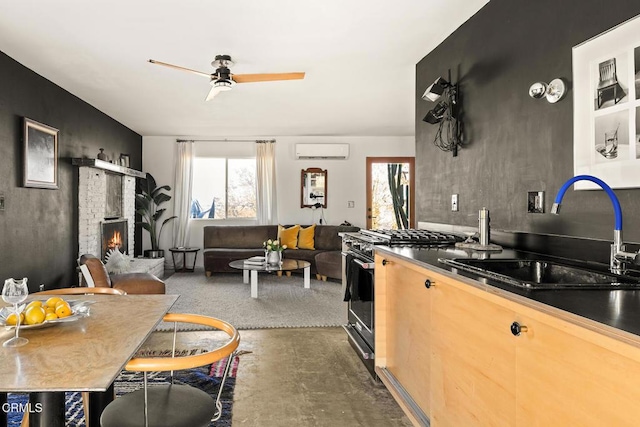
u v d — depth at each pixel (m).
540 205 2.23
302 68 4.02
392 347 2.58
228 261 6.88
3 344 1.44
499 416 1.42
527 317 1.26
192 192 7.99
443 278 1.80
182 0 2.68
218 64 3.68
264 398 2.58
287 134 7.83
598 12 1.86
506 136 2.53
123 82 4.52
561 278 1.85
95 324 1.69
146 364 1.42
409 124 6.87
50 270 4.50
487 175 2.74
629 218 1.71
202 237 8.00
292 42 3.37
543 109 2.21
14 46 3.49
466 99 3.00
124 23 3.03
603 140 1.81
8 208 3.75
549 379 1.17
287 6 2.76
